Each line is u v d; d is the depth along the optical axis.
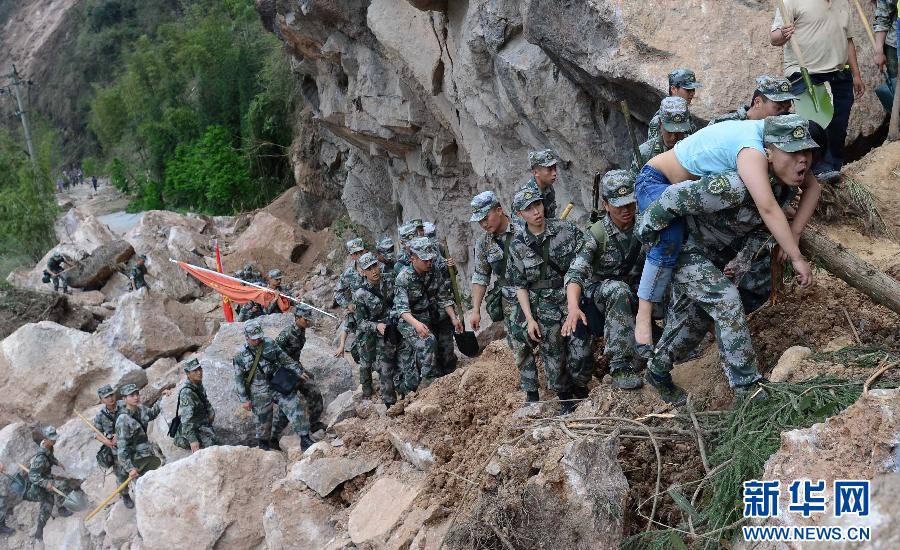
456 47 11.34
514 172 11.23
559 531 4.58
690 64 6.90
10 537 12.05
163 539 8.40
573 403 6.04
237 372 9.41
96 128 52.38
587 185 9.30
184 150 33.75
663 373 5.12
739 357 4.56
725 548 3.97
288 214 26.56
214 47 32.66
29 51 76.69
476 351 7.87
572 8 7.49
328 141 23.00
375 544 5.99
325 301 19.48
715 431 4.69
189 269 12.73
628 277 5.54
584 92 8.58
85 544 10.95
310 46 16.34
